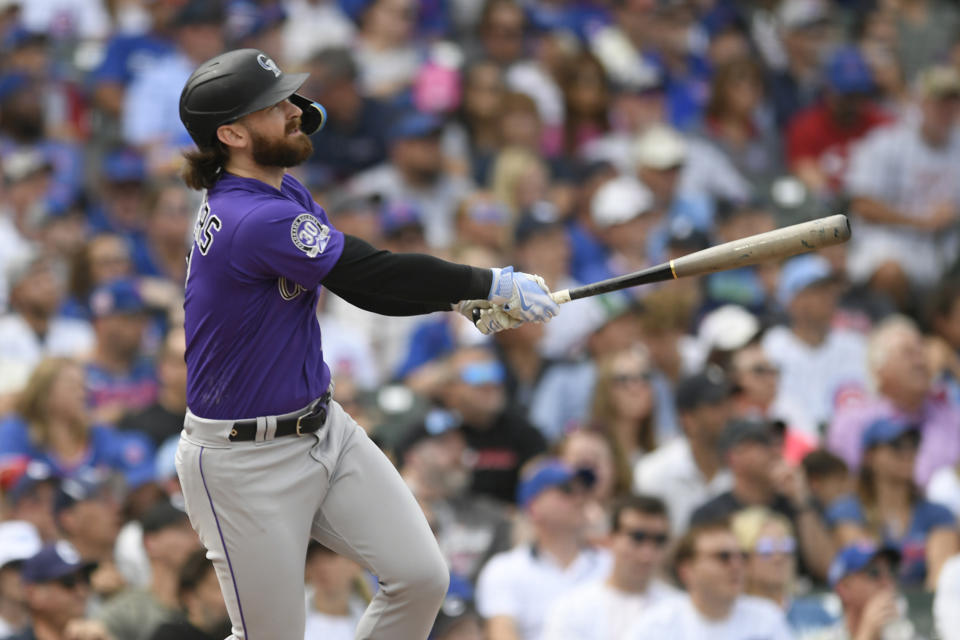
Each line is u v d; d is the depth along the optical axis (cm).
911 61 5478
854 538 2803
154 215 3675
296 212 1409
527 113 4200
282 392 1438
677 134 4400
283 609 1459
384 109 4188
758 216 4016
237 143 1419
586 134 4469
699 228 3850
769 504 2775
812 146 4672
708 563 2394
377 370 3528
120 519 2644
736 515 2617
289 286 1436
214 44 4147
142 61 4200
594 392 3095
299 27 4572
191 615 2241
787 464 2855
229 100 1404
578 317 3644
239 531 1442
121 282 3225
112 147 4025
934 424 3325
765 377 3134
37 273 3328
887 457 2902
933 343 3631
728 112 4522
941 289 3672
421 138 3928
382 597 1512
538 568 2573
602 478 2892
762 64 4950
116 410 3103
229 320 1415
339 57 4131
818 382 3494
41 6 4644
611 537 2494
